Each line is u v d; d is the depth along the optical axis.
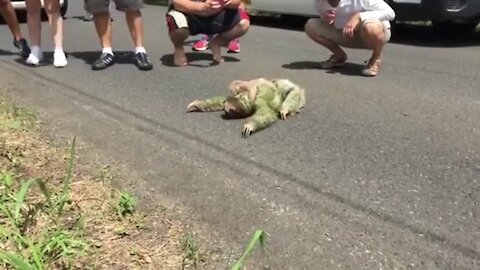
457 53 5.50
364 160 2.64
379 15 4.25
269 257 1.84
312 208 2.17
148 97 3.72
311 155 2.71
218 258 1.83
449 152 2.75
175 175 2.47
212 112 3.40
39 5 4.73
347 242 1.94
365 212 2.14
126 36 6.57
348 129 3.09
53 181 2.33
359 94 3.84
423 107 3.53
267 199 2.25
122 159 2.65
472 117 3.31
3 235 1.83
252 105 3.24
